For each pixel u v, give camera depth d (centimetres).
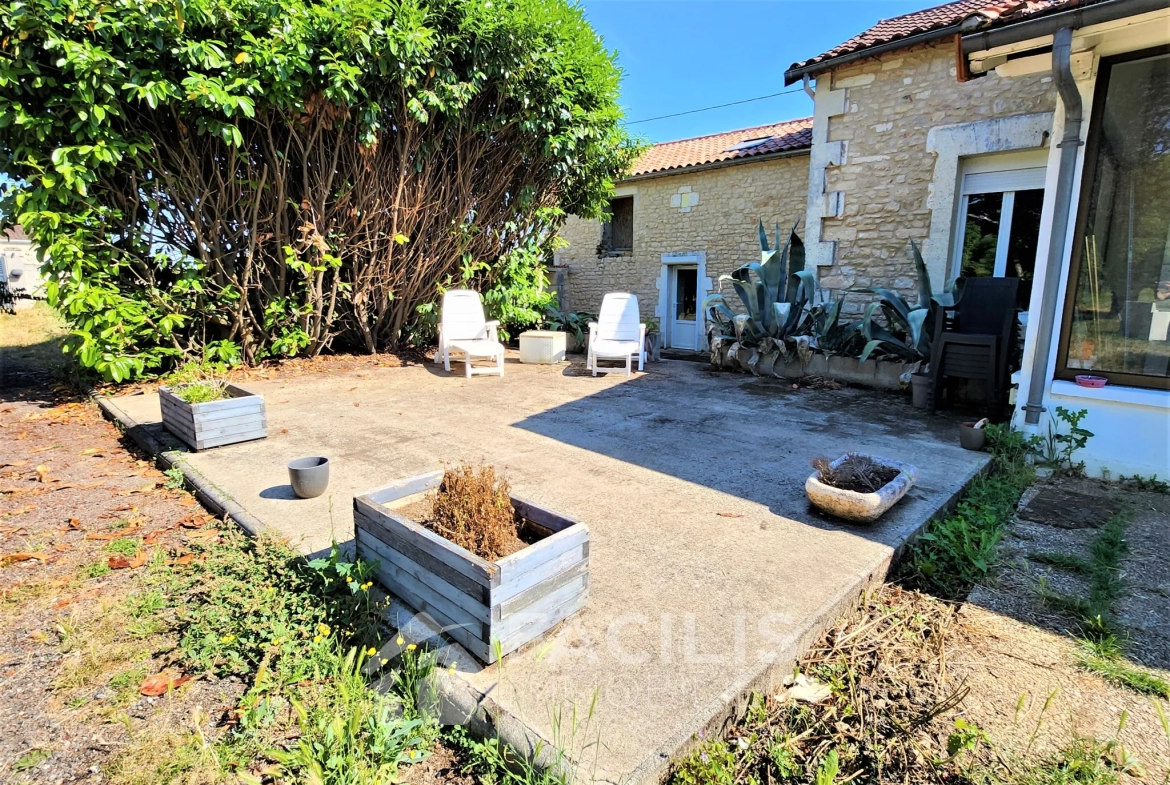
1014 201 579
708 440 394
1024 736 150
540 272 819
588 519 263
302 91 496
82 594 206
